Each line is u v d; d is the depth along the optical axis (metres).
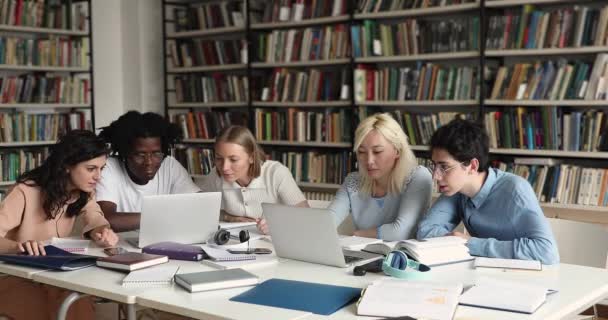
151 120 3.46
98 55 6.34
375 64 5.54
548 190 4.59
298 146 6.02
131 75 6.52
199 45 6.35
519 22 4.66
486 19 4.83
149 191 3.57
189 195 2.72
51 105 5.73
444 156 2.56
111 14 6.46
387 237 2.94
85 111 6.21
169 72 6.54
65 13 5.84
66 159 2.81
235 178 3.36
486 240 2.47
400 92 5.16
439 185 2.61
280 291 2.05
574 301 1.94
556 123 4.54
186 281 2.12
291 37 5.72
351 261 2.44
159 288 2.14
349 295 2.00
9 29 5.43
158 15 6.61
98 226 2.95
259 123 5.93
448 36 4.96
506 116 4.71
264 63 5.87
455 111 5.19
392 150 3.01
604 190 4.40
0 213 2.78
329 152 5.72
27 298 2.76
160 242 2.74
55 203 2.84
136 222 3.32
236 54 6.09
